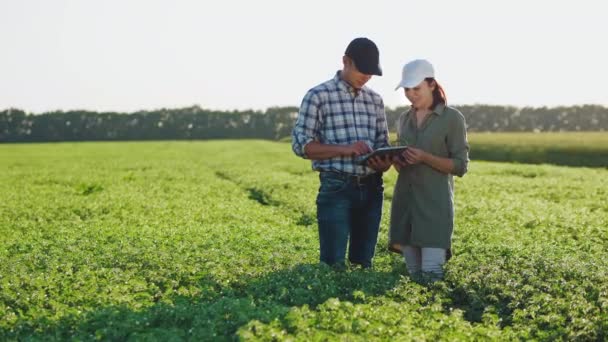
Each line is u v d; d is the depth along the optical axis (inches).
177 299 352.8
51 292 367.6
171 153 2714.1
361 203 393.4
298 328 282.8
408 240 406.6
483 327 316.8
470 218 700.7
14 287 371.2
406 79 386.3
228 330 293.7
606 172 1563.7
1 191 1070.4
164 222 690.8
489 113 4958.2
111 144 3993.6
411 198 399.2
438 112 389.7
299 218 753.0
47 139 5221.5
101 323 305.3
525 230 624.4
